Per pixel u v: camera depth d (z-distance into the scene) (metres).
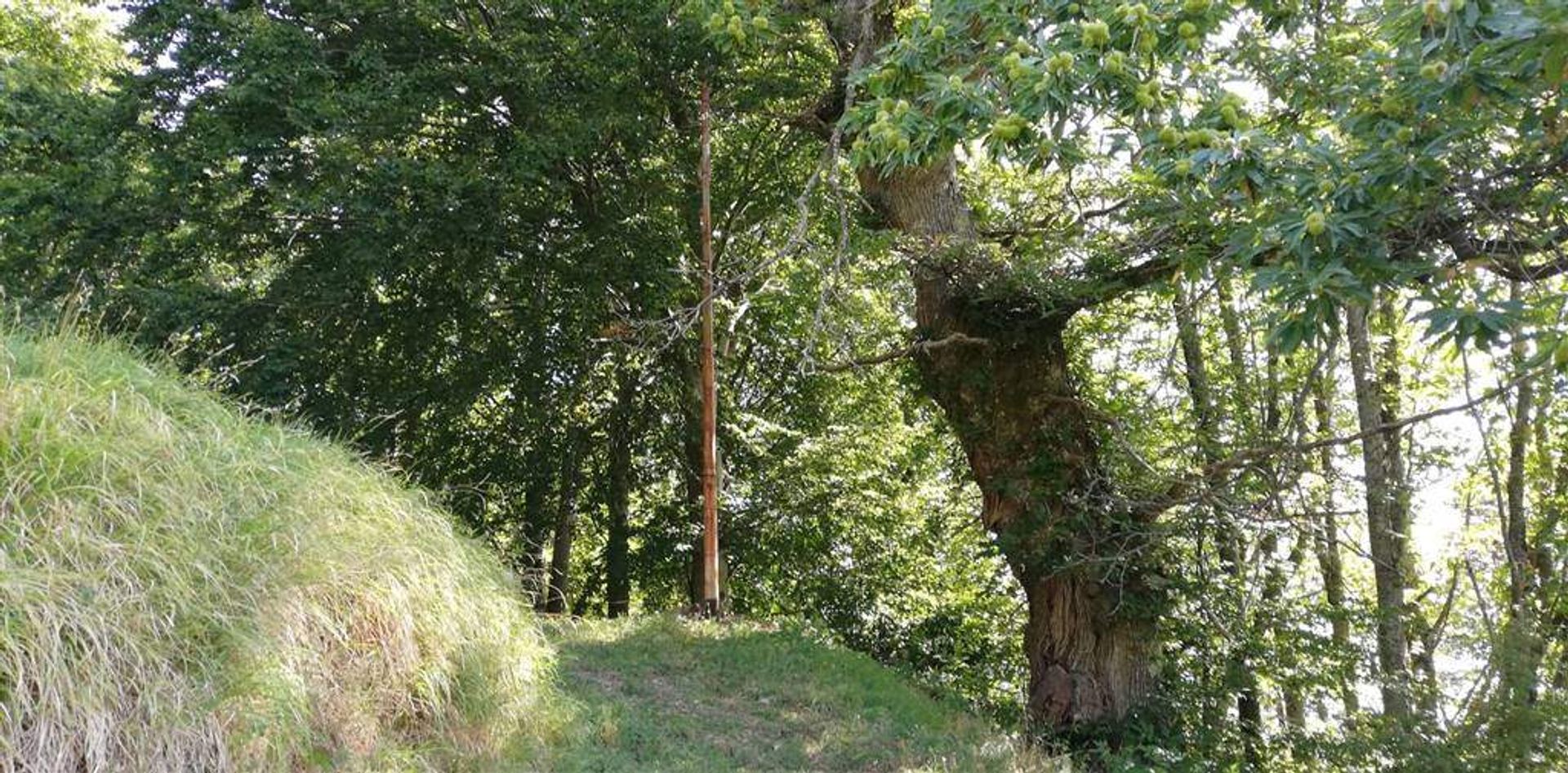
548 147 13.90
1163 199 9.26
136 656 4.28
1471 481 17.67
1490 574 17.44
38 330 5.73
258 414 6.65
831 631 17.64
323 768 4.83
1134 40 5.31
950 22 6.26
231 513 5.13
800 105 15.34
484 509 18.05
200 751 4.32
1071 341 15.89
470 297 15.28
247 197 14.12
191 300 13.32
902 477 19.70
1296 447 11.59
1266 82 8.55
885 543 19.38
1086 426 13.33
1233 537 14.09
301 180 13.64
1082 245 11.36
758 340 18.80
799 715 8.91
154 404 5.52
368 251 13.38
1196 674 13.62
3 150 14.27
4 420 4.64
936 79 5.82
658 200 16.05
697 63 14.09
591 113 14.62
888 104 6.02
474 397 16.69
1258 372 14.92
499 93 14.66
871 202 12.93
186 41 13.71
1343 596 16.11
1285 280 5.18
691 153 15.84
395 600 5.56
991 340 12.70
